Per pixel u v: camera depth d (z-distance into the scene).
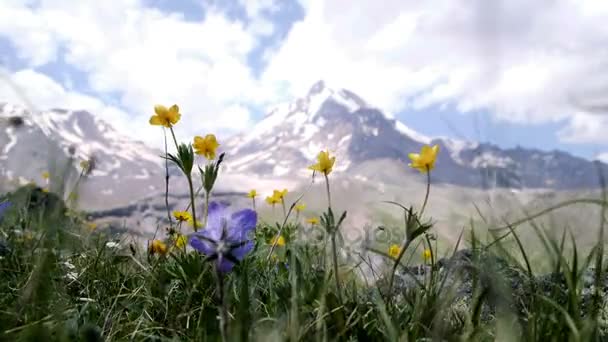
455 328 0.25
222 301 0.20
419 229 0.25
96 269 0.38
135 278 0.38
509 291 0.23
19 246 0.37
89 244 0.45
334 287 0.31
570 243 0.25
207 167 0.34
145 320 0.29
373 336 0.25
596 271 0.22
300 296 0.27
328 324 0.26
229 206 0.26
